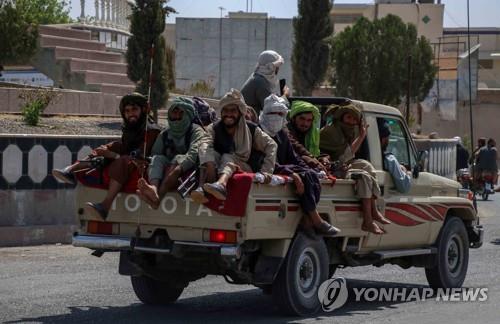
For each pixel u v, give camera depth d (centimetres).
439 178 1572
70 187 2016
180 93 3638
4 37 2870
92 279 1562
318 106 1439
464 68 5694
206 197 1141
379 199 1384
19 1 3053
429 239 1516
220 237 1149
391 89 4362
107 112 2775
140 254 1242
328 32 3027
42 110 2456
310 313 1266
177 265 1230
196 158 1180
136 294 1353
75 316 1248
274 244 1206
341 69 4344
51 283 1509
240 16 5609
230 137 1196
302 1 3011
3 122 2267
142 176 1200
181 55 4759
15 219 1938
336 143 1377
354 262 1378
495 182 3903
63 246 1969
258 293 1489
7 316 1238
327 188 1277
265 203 1162
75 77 3052
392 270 1809
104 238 1223
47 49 3078
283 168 1212
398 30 4450
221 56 4750
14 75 3183
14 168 1930
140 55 2609
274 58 1472
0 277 1555
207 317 1262
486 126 6091
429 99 5688
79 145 2012
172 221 1177
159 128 1273
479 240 1661
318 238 1263
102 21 3725
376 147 1418
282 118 1255
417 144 3134
